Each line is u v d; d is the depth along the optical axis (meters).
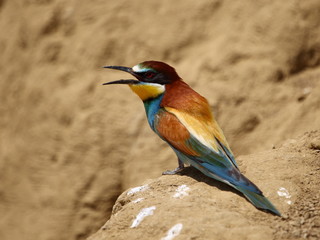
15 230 16.72
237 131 15.07
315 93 14.87
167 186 7.21
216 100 15.34
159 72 8.02
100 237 6.46
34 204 16.66
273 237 5.71
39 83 17.27
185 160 7.58
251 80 15.55
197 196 6.58
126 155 15.84
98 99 16.42
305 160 7.54
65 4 17.72
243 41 16.03
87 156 16.17
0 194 17.16
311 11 15.82
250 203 6.49
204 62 15.95
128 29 16.88
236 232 5.69
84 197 16.06
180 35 16.48
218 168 7.04
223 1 16.56
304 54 15.74
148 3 17.00
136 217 6.41
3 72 18.00
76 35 17.33
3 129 17.78
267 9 16.11
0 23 18.52
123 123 15.99
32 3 18.12
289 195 6.60
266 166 7.40
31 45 17.75
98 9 17.33
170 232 5.88
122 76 16.53
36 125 17.09
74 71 17.05
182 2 16.80
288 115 14.88
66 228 16.14
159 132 7.81
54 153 16.64
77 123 16.39
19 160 17.14
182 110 7.66
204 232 5.72
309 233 5.80
